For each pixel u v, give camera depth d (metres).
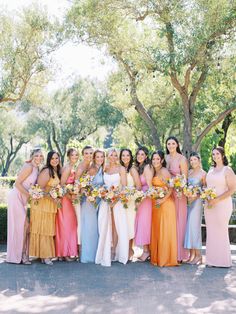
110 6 13.84
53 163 7.67
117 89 18.64
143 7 13.88
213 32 12.88
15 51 17.12
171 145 8.04
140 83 17.27
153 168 7.92
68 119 38.97
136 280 6.46
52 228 7.51
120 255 7.74
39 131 41.78
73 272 6.92
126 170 8.04
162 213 7.61
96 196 7.64
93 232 7.74
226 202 7.47
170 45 13.59
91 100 37.81
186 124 15.34
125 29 14.91
